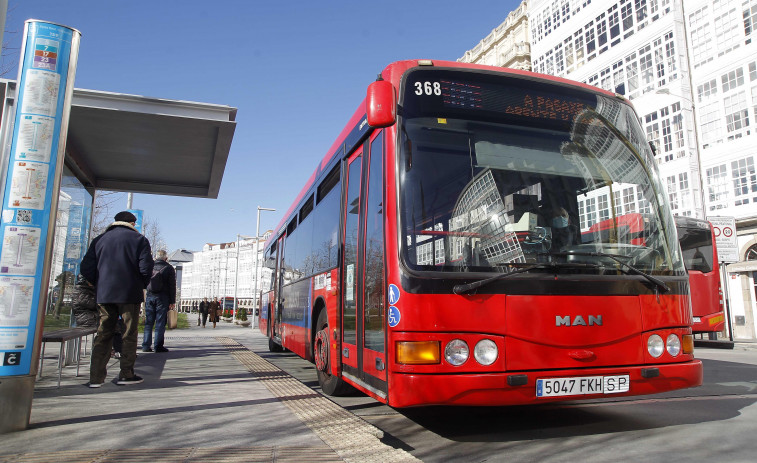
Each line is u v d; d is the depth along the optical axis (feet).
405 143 14.35
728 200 82.12
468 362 12.79
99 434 13.91
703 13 86.48
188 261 440.86
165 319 38.99
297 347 27.14
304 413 16.61
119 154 30.50
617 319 14.06
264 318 47.26
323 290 22.06
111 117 24.91
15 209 14.53
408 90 14.90
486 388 12.61
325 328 21.56
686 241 54.49
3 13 14.83
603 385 13.55
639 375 13.92
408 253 13.38
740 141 80.79
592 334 13.73
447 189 14.16
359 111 18.81
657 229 15.75
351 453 12.13
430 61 15.48
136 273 21.67
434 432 15.35
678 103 88.02
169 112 24.58
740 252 80.89
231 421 15.47
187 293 422.82
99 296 21.27
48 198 14.99
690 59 88.33
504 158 14.94
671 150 89.25
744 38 80.79
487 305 13.12
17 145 14.82
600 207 15.34
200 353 37.86
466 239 13.74
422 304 12.95
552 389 13.12
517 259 13.83
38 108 15.07
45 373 26.16
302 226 28.40
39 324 14.78
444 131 14.79
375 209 15.92
